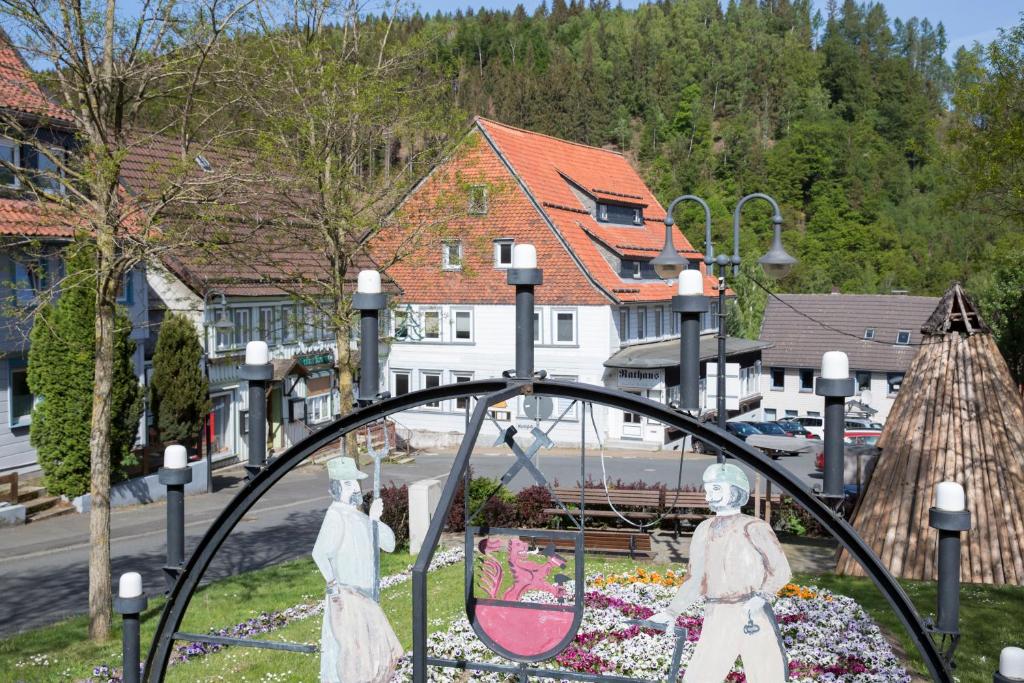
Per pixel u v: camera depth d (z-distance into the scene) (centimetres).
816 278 9862
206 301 3219
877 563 497
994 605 1322
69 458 2445
